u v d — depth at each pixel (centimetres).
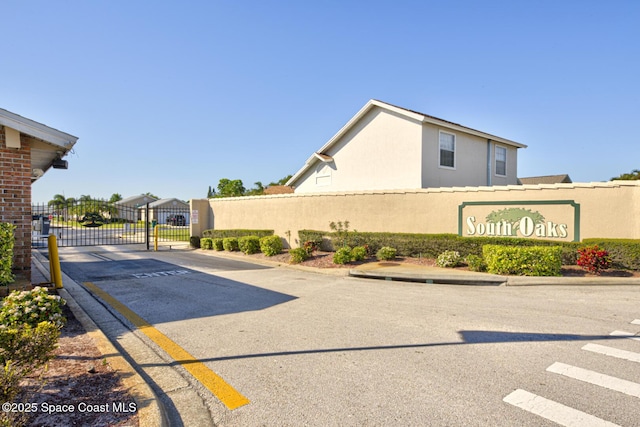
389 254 1241
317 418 325
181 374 418
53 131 738
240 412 338
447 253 1121
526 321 605
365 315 646
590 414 328
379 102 1769
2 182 716
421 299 769
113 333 558
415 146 1678
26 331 354
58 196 4291
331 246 1473
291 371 421
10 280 643
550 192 1113
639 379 396
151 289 875
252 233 1784
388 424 314
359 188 1891
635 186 1000
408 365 434
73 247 1944
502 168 2150
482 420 319
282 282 977
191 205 2059
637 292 808
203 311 679
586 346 493
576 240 1069
